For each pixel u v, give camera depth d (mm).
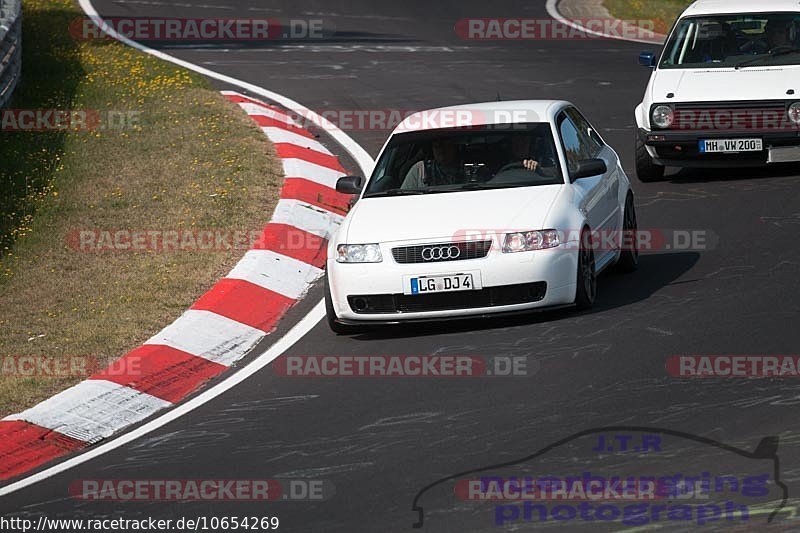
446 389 28562
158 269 40938
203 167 52938
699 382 27234
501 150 35938
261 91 71250
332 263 33562
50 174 52406
